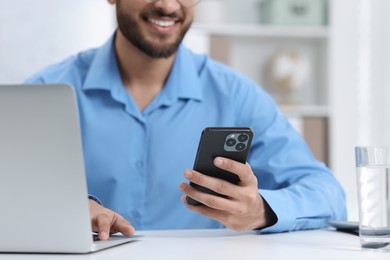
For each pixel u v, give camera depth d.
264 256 1.09
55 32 3.52
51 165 1.05
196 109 2.02
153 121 1.98
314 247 1.20
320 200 1.58
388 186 1.14
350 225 1.45
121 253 1.13
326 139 3.71
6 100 1.02
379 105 3.76
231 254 1.11
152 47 1.86
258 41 3.84
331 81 3.72
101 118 1.96
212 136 1.20
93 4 3.55
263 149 1.94
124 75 1.99
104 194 1.94
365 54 3.75
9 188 1.07
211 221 1.97
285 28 3.69
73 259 1.07
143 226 1.94
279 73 3.71
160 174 1.95
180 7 1.85
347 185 3.70
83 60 2.09
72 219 1.08
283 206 1.45
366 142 3.73
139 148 1.96
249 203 1.30
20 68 3.49
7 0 3.47
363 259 1.06
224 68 2.14
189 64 2.05
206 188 1.30
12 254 1.12
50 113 1.03
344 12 3.74
